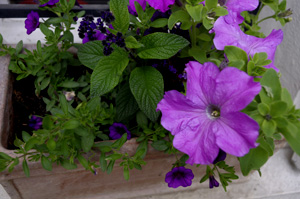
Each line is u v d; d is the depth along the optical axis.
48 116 0.27
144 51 0.30
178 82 0.34
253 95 0.21
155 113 0.30
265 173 0.48
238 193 0.46
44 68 0.39
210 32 0.34
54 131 0.29
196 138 0.25
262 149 0.25
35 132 0.27
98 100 0.32
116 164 0.36
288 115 0.22
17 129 0.38
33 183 0.36
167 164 0.37
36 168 0.32
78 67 0.42
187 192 0.46
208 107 0.25
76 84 0.37
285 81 0.46
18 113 0.40
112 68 0.30
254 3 0.30
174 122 0.25
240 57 0.25
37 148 0.30
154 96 0.30
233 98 0.22
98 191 0.42
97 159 0.33
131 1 0.31
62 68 0.40
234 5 0.30
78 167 0.35
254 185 0.47
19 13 0.47
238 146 0.22
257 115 0.22
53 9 0.38
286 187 0.47
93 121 0.33
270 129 0.21
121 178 0.40
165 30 0.34
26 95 0.41
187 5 0.27
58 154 0.30
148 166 0.37
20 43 0.40
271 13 0.45
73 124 0.28
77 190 0.40
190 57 0.35
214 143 0.24
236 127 0.23
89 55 0.34
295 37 0.42
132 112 0.33
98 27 0.34
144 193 0.44
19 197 0.38
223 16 0.27
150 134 0.34
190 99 0.24
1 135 0.33
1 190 0.45
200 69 0.23
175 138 0.25
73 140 0.31
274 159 0.49
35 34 0.48
